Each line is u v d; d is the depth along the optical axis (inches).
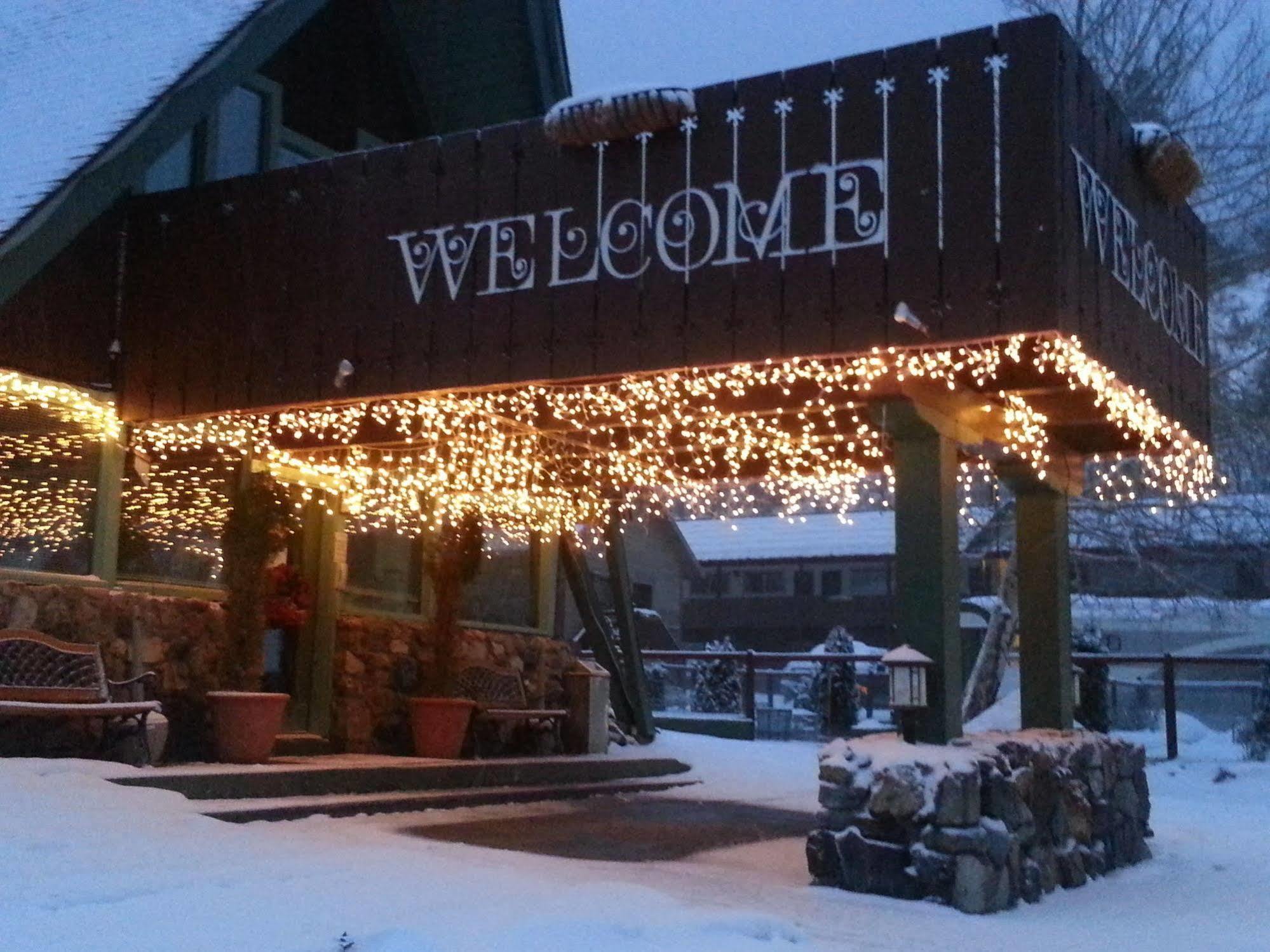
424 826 345.1
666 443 444.5
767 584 1387.8
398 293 354.3
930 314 293.7
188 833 264.2
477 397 373.7
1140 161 346.0
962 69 297.6
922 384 308.3
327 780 362.0
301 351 365.7
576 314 330.6
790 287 308.0
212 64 363.3
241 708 376.2
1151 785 546.3
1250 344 827.4
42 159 344.8
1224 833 432.5
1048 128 288.4
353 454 462.0
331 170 368.2
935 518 309.6
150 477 401.4
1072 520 824.3
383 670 476.4
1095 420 371.2
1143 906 299.1
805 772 549.0
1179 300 380.2
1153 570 864.3
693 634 1398.9
